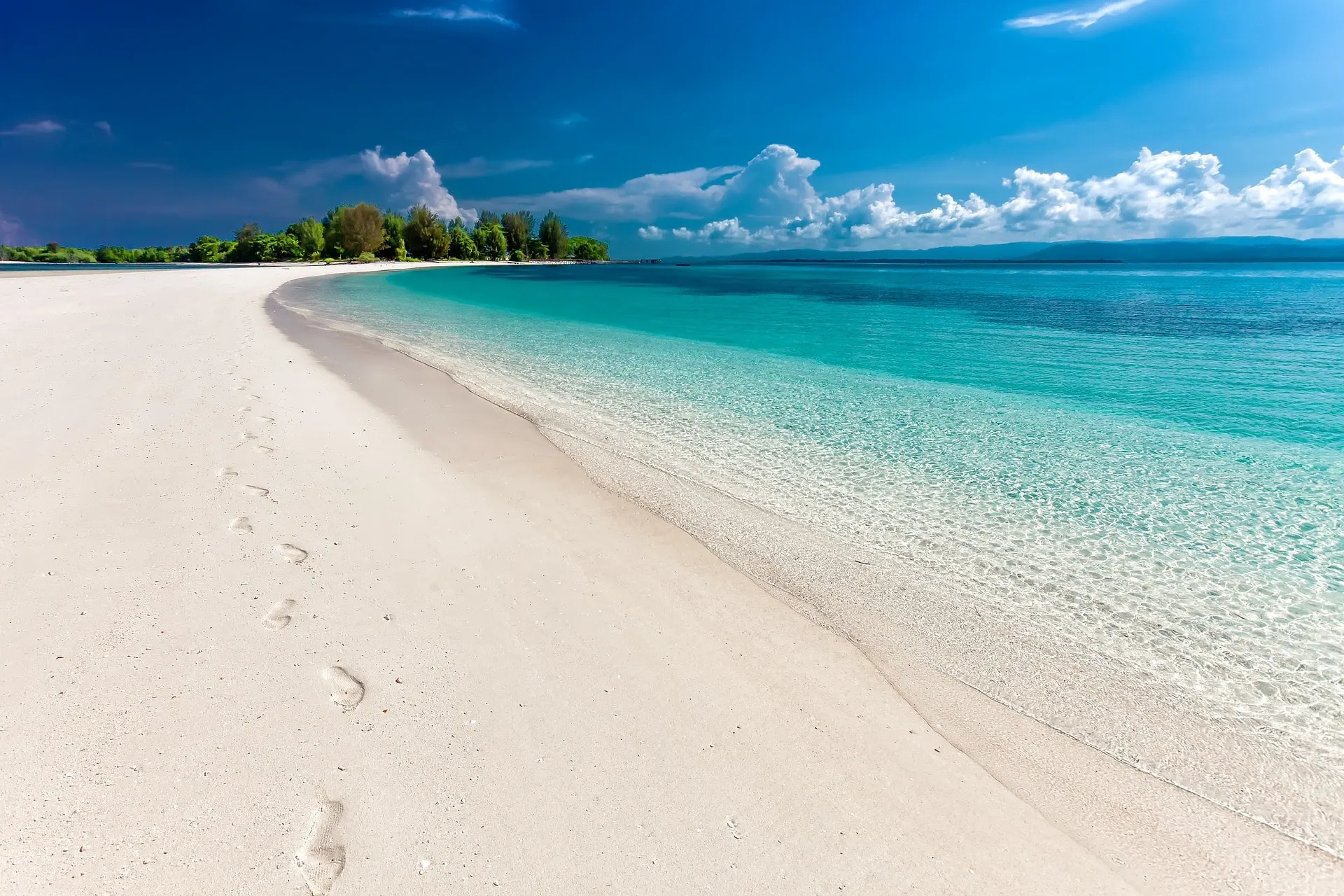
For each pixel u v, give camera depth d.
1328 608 4.71
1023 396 11.32
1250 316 25.06
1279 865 2.69
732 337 19.66
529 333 20.08
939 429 9.19
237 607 3.94
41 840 2.35
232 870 2.30
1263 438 8.76
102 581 4.09
